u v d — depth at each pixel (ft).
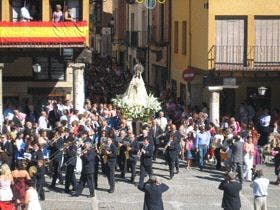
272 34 152.97
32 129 123.03
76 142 107.24
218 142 127.65
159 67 219.61
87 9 157.07
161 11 210.79
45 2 154.71
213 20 151.23
